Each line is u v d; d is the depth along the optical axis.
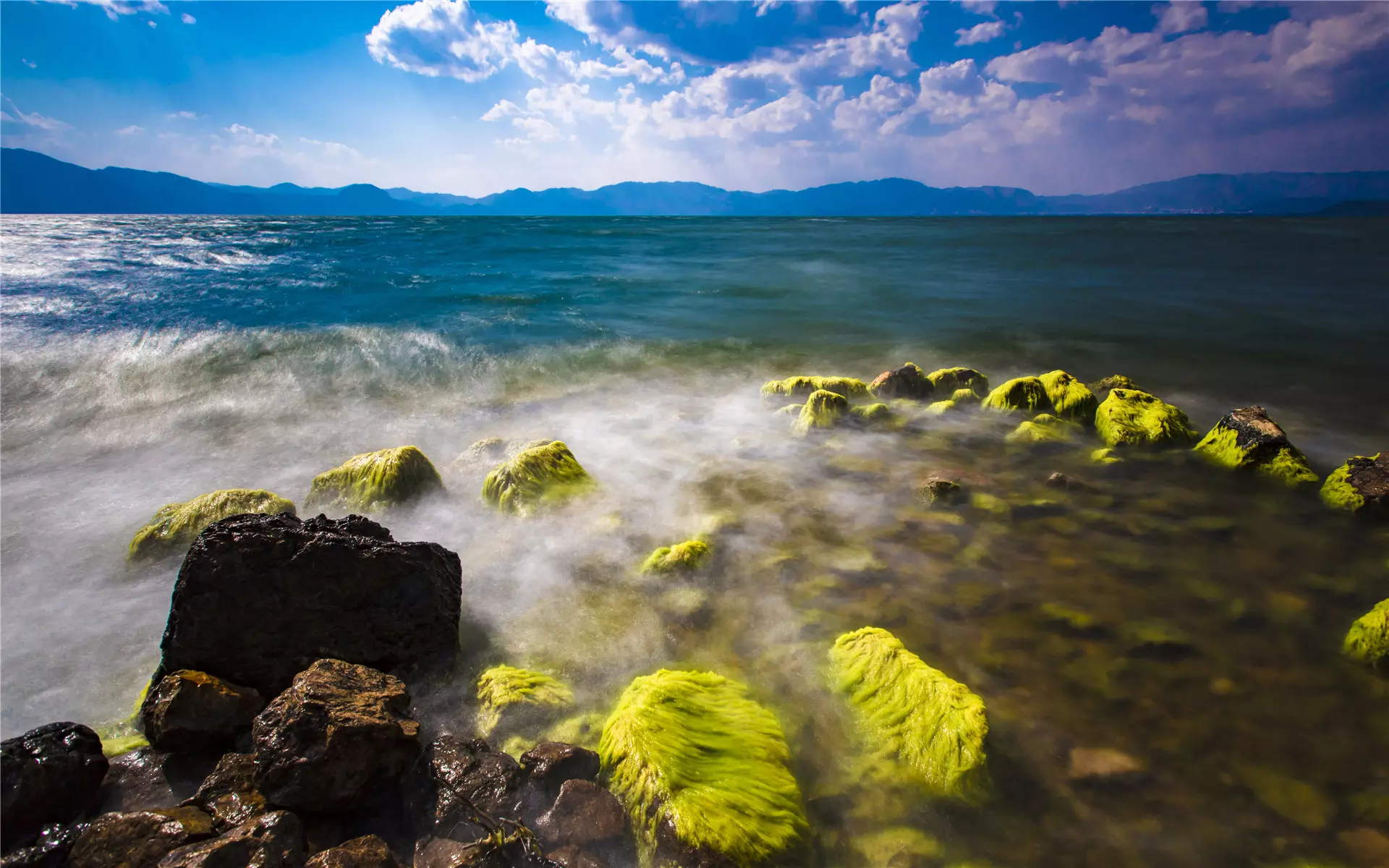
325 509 8.30
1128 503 8.70
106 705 5.14
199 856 3.30
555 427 11.86
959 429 11.53
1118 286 30.56
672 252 49.47
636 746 4.25
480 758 4.29
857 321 23.06
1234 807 4.27
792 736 4.86
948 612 6.35
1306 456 10.77
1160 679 5.45
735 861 3.69
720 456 10.40
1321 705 5.17
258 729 4.17
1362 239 57.44
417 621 5.43
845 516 8.31
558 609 6.34
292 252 49.12
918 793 4.38
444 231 81.69
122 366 15.91
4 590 6.75
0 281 29.89
